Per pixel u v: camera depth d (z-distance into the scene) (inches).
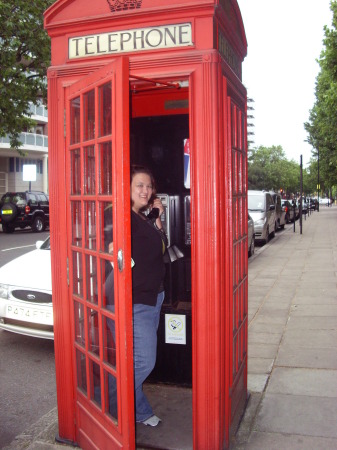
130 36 114.7
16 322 204.2
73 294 124.8
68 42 121.6
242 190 139.6
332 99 649.0
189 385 156.9
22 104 642.2
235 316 130.0
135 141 162.2
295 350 198.8
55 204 125.4
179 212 160.4
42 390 173.2
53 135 124.0
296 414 140.3
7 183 1368.1
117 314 104.9
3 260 460.4
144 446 124.6
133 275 121.0
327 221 1219.2
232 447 122.4
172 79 113.3
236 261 131.0
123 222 100.9
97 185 111.3
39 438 133.1
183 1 109.9
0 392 171.6
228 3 125.9
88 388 120.5
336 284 342.6
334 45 629.6
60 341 127.9
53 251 126.7
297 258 501.4
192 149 110.3
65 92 122.4
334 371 173.6
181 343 154.7
